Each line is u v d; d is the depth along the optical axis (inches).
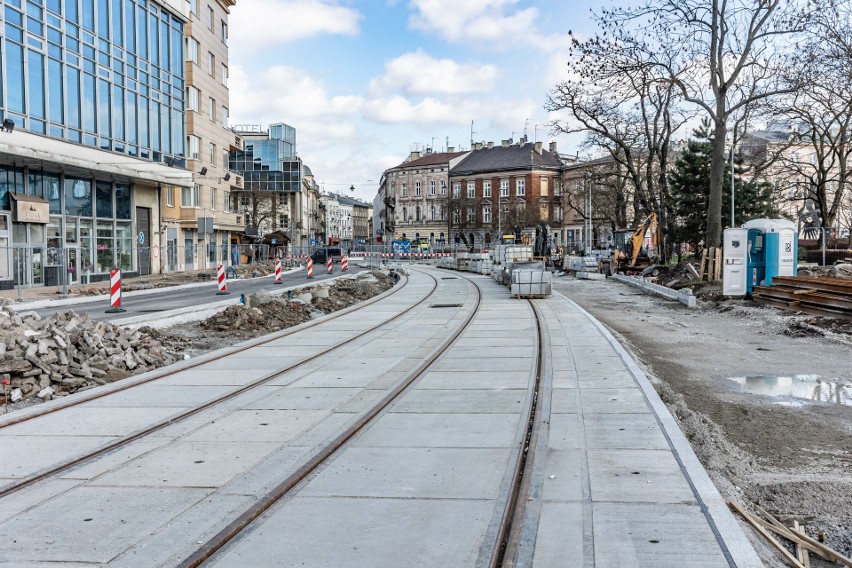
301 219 4138.8
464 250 2496.3
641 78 1293.1
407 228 4441.4
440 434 284.0
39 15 1163.9
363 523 191.3
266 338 604.4
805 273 1041.5
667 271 1434.5
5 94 1072.2
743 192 1800.0
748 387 411.2
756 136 2357.3
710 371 462.6
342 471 237.5
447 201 4168.3
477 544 176.1
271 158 4067.4
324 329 671.8
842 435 310.8
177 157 1721.2
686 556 166.2
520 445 264.2
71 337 439.5
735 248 882.1
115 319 733.9
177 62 1718.8
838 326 613.9
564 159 4109.3
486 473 231.9
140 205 1595.7
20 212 1158.3
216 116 2054.6
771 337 609.3
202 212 1854.1
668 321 754.2
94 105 1337.4
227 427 301.4
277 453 258.7
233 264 2246.6
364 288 1229.1
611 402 331.3
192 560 167.8
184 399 360.5
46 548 177.8
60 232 1293.1
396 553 172.1
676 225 1927.9
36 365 392.8
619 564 163.2
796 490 237.3
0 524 194.9
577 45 1248.2
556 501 203.5
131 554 173.2
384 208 5251.0
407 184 4451.3
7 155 1080.2
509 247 1711.4
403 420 309.3
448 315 794.2
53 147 1171.9
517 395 355.9
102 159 1318.9
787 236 868.0
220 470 239.6
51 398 375.6
